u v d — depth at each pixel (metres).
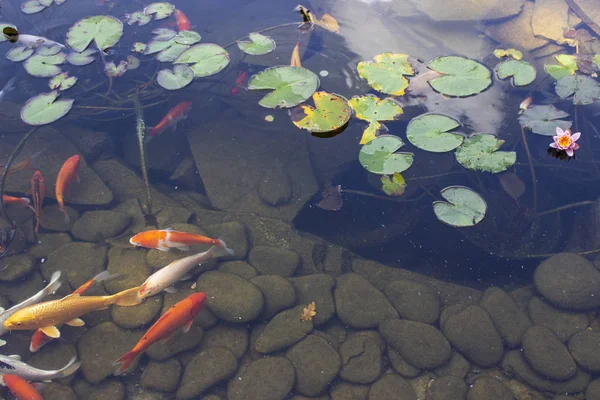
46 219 3.65
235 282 3.24
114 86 4.71
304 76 4.32
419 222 3.83
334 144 4.25
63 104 4.11
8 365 2.58
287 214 3.82
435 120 3.90
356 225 3.83
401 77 4.33
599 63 4.54
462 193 3.50
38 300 2.86
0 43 5.00
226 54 4.56
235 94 4.67
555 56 4.61
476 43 5.00
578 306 3.22
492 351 3.03
